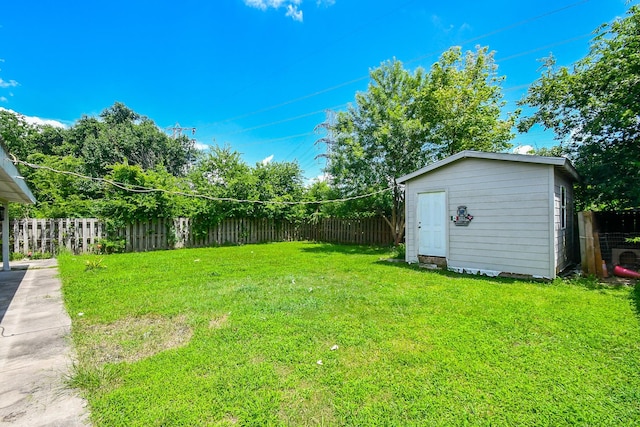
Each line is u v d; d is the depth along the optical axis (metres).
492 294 4.67
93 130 23.30
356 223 13.11
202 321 3.53
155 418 1.90
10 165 3.77
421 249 7.49
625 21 7.33
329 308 3.97
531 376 2.37
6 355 2.75
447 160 6.84
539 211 5.73
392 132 10.15
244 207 12.62
